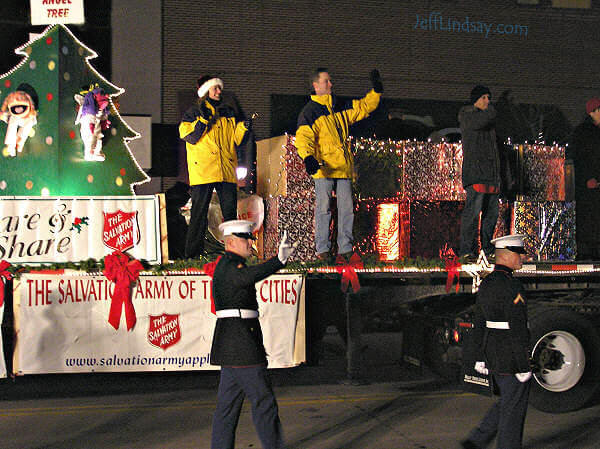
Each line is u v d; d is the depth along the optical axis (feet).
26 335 21.20
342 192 24.97
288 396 24.13
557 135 41.65
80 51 25.02
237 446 18.42
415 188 28.09
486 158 26.03
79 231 22.03
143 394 24.59
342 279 23.27
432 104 40.22
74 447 18.17
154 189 37.11
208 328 22.00
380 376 27.71
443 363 23.52
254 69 38.22
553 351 22.50
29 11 36.83
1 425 20.30
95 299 21.53
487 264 24.53
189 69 37.52
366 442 18.60
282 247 16.02
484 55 40.96
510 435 16.08
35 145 23.99
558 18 41.96
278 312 22.48
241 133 25.57
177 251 30.25
